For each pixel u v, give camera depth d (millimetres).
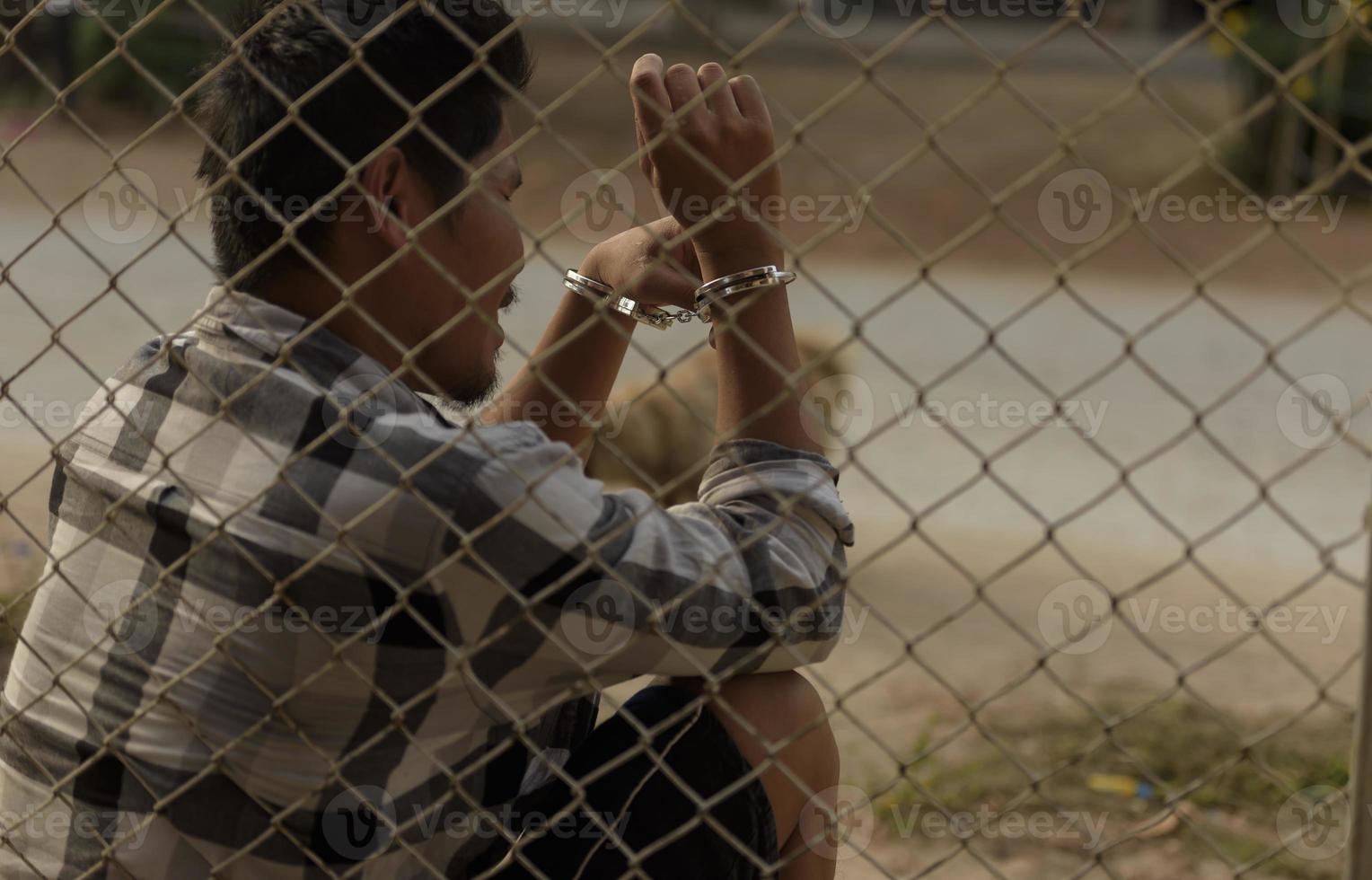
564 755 1688
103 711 1460
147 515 1428
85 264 9336
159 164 12453
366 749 1367
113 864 1463
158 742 1420
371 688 1325
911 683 3539
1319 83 8047
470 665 1354
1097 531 5086
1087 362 7629
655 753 1529
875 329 8422
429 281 1475
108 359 7195
